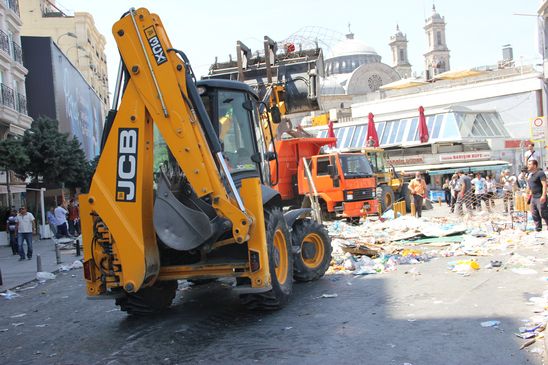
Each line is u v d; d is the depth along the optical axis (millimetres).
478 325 6508
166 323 7797
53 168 31250
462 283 8961
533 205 14680
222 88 8125
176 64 6977
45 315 9469
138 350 6562
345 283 9727
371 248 13211
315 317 7445
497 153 57906
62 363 6375
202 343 6656
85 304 10133
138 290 7680
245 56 15555
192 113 7008
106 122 7191
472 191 23562
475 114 60312
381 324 6863
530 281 8766
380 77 109875
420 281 9375
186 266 7473
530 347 5586
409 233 15992
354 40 127000
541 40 40219
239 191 7289
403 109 78062
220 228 7242
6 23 33156
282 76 15336
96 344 7055
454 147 55688
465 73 78625
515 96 68750
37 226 33969
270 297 7656
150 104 6996
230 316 7934
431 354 5617
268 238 7590
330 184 21281
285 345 6293
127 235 7023
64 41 62656
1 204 31016
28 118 34094
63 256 19750
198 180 6895
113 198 7090
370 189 22234
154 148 7555
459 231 15758
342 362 5578
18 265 17703
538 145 54938
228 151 7992
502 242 13477
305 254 10023
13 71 33469
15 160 26312
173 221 7094
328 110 97875
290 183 21312
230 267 7355
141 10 7066
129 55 7062
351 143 65188
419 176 24562
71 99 43250
